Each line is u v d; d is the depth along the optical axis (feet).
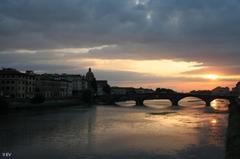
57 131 346.13
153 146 269.03
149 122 444.96
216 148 261.65
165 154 240.73
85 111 642.22
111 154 239.71
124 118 498.69
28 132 336.49
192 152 247.50
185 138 308.81
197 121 462.19
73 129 363.15
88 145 269.44
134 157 231.50
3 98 567.59
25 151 245.86
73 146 264.72
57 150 249.75
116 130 359.05
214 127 392.06
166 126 400.06
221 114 594.24
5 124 402.52
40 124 405.80
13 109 594.24
